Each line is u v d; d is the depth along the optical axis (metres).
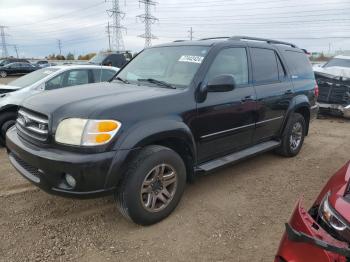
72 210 3.74
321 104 9.88
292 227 2.04
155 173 3.36
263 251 3.08
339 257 1.78
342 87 9.55
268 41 5.36
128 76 4.54
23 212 3.67
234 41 4.54
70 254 2.97
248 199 4.12
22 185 4.39
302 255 1.95
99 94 3.58
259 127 4.82
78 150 2.98
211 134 4.00
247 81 4.59
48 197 4.04
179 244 3.15
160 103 3.45
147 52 4.84
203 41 4.46
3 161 5.36
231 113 4.21
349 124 9.25
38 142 3.25
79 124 3.00
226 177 4.82
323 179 4.86
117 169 3.04
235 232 3.37
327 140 7.25
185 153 3.77
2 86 6.50
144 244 3.14
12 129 3.98
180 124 3.53
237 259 2.96
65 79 6.86
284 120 5.39
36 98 3.62
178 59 4.22
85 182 2.96
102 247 3.08
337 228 1.86
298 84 5.62
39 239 3.18
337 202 1.94
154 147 3.36
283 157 5.79
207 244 3.16
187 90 3.74
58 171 3.01
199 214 3.70
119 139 3.06
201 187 4.43
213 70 4.05
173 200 3.58
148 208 3.36
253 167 5.27
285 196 4.24
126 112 3.17
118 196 3.24
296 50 5.98
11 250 3.01
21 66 30.84
